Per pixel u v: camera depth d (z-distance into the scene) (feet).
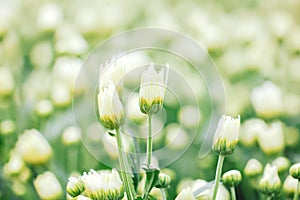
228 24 5.38
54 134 3.37
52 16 4.42
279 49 4.31
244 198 3.20
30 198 3.14
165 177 2.38
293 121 3.69
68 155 3.22
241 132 3.48
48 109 3.43
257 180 2.97
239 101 3.79
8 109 3.59
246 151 3.30
